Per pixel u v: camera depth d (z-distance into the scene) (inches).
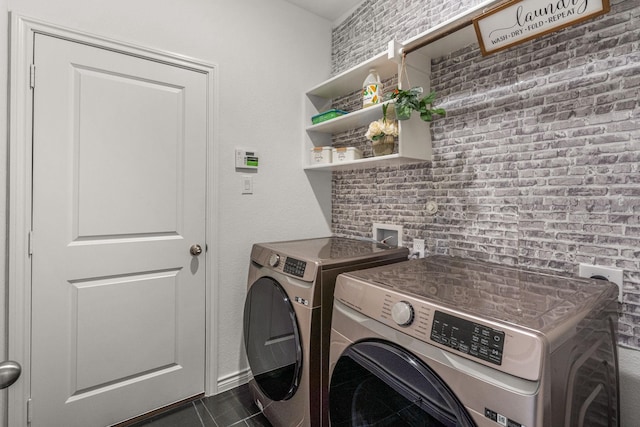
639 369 40.8
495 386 26.5
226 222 76.9
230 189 77.4
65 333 58.0
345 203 91.9
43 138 55.4
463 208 61.6
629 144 41.7
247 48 79.7
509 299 34.9
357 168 86.7
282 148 86.1
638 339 40.9
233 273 78.1
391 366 35.5
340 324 44.0
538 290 38.7
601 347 35.8
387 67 70.1
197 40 72.0
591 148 45.0
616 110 42.7
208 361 74.0
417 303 34.6
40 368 55.7
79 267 59.2
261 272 67.2
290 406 55.6
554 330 26.5
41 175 55.4
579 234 46.3
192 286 71.9
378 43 81.0
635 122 41.2
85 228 59.7
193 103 71.4
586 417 31.3
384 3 79.5
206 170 73.5
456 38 57.7
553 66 48.8
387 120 65.4
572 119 46.9
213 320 74.4
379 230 81.3
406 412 33.8
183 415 66.9
